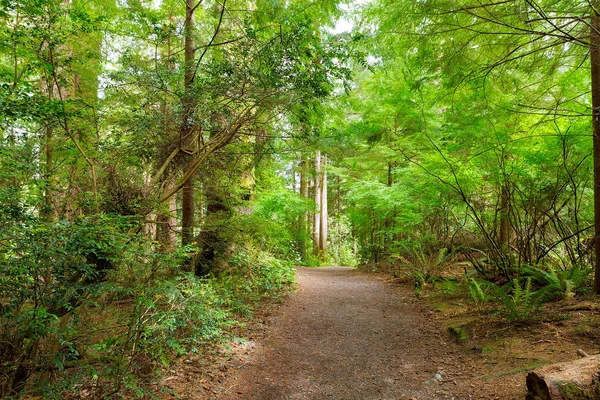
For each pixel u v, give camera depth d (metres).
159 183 6.46
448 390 3.35
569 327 3.95
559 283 5.22
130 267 3.83
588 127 5.76
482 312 5.32
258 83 5.41
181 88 6.19
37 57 4.60
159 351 3.46
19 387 2.78
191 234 6.92
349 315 6.44
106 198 5.38
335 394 3.55
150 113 5.95
